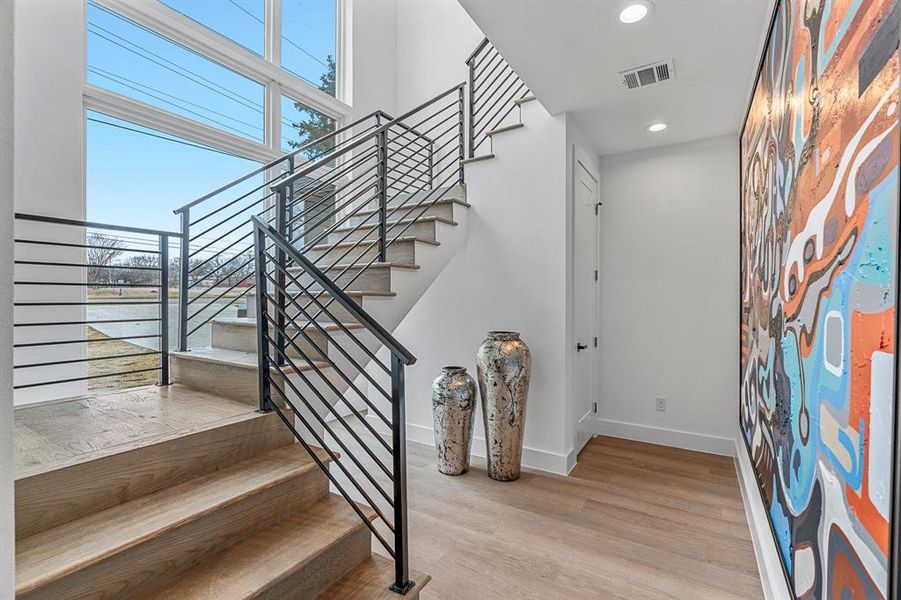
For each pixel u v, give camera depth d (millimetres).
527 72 2434
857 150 804
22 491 1268
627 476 2973
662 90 2639
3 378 604
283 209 2141
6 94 609
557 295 3035
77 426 1747
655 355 3652
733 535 2238
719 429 3418
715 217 3426
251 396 2111
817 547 1029
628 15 1942
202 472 1702
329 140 4578
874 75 730
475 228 3373
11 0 618
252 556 1461
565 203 2992
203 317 3484
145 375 3080
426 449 3488
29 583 1067
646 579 1905
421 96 5195
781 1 1510
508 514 2457
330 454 1765
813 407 1064
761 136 1982
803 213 1182
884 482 679
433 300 3586
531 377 3141
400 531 1557
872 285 729
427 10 5160
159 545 1319
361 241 2836
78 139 2676
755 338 2125
